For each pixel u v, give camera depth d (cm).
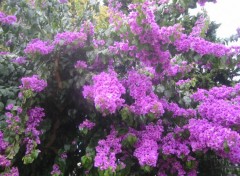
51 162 345
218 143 269
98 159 275
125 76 327
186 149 305
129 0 408
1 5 345
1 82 347
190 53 291
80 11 355
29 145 296
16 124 294
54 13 334
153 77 322
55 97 328
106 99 249
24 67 350
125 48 291
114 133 304
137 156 287
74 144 333
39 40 320
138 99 298
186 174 321
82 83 303
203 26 348
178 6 303
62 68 314
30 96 296
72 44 297
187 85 361
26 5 315
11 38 346
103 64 315
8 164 283
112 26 305
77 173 347
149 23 264
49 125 321
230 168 372
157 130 312
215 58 291
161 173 318
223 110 300
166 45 277
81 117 342
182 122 328
